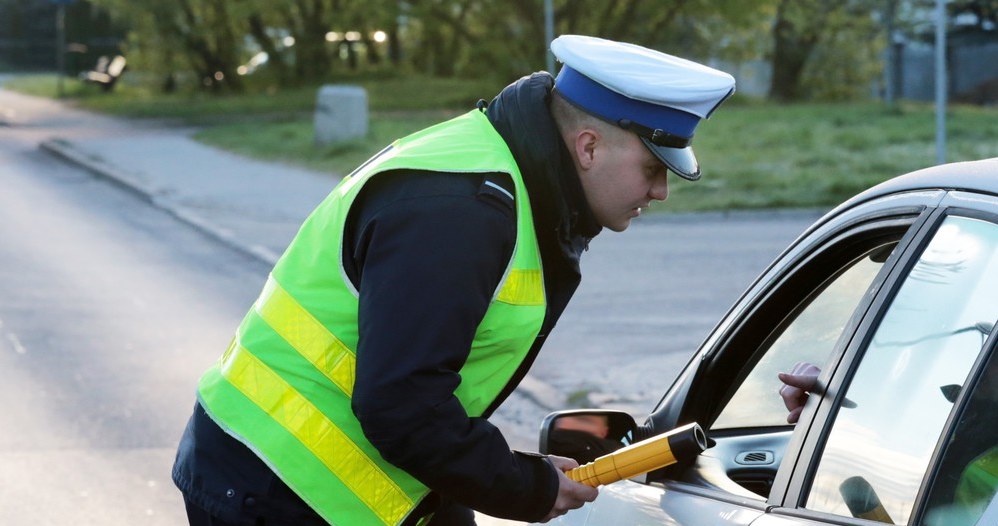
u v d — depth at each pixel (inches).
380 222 107.3
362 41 2001.7
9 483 282.5
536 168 113.2
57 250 646.5
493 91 1566.2
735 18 1504.7
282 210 796.0
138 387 370.6
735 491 115.3
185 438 122.6
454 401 107.5
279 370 114.0
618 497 125.3
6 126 1444.4
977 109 1422.2
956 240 98.6
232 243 669.3
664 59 113.5
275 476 114.7
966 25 1610.5
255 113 1565.0
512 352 115.5
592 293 523.5
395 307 105.0
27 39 2979.8
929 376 96.5
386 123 1263.5
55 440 316.5
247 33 1927.9
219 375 119.0
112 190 928.9
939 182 104.1
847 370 104.5
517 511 113.6
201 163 1056.8
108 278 565.6
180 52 1883.6
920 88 1720.0
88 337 440.5
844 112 1320.1
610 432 128.4
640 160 113.4
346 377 112.3
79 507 267.9
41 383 374.6
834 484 101.5
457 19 1606.8
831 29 1651.1
